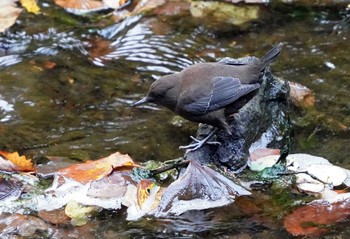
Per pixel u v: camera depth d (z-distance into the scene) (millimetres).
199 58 12344
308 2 13922
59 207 8539
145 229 8227
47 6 14055
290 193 8688
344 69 11711
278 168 9031
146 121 10531
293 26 13219
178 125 10352
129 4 14055
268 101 9562
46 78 11766
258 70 8812
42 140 10109
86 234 8172
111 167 8914
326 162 9188
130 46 12773
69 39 12977
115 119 10625
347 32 12969
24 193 8734
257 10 13742
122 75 11867
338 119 10352
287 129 9641
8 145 9977
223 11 13742
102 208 8508
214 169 8781
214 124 8820
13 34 13102
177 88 8953
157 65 12172
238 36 12984
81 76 11836
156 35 13094
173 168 8898
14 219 8375
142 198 8570
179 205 8430
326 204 8492
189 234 8141
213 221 8305
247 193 8633
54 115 10734
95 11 13938
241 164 9039
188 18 13562
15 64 12180
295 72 11664
